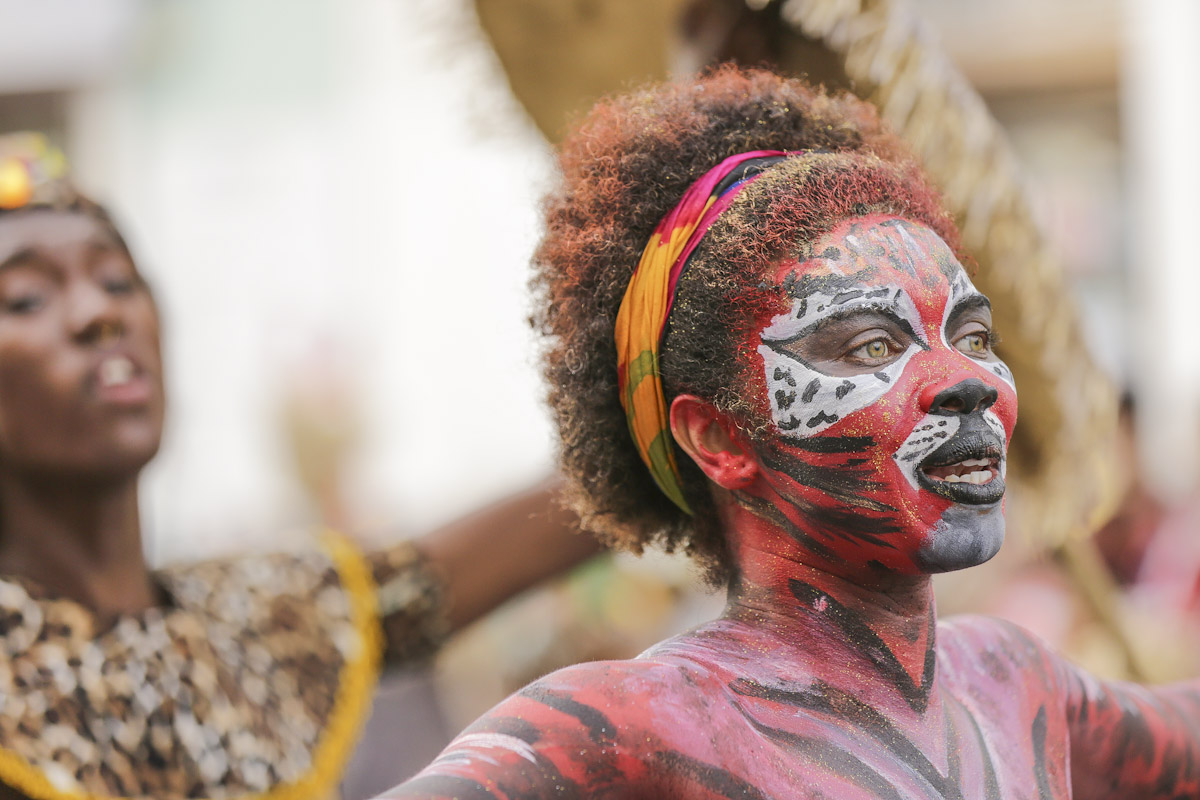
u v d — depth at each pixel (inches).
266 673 254.1
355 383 625.6
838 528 150.5
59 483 234.7
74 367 231.9
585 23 270.1
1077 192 724.0
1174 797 183.3
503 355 632.4
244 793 236.5
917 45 248.8
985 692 163.2
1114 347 712.4
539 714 139.3
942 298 151.2
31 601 233.0
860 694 150.9
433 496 627.8
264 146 672.4
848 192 155.9
